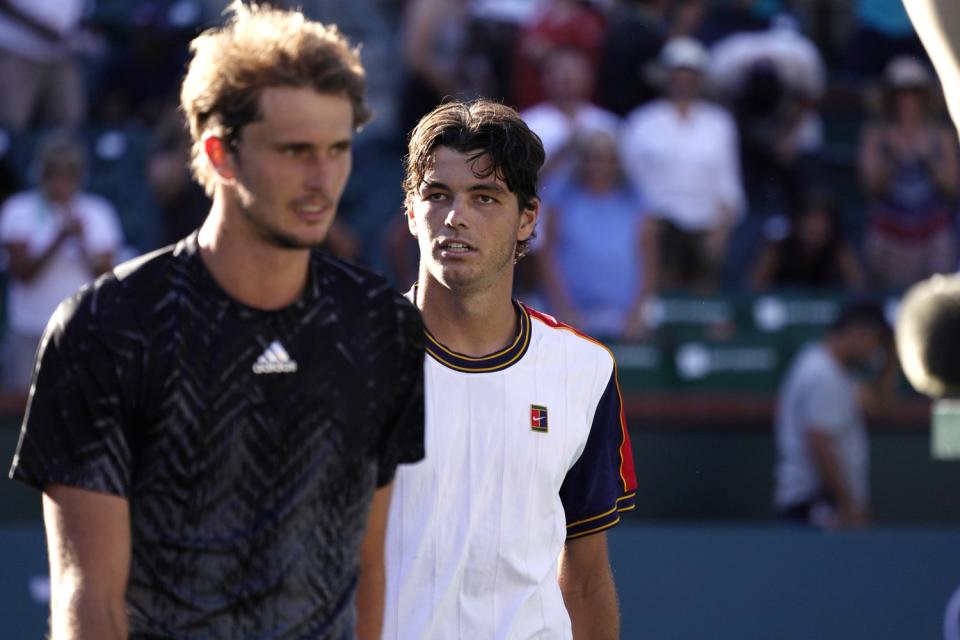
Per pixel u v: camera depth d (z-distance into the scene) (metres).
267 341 7.39
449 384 9.99
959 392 8.00
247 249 7.29
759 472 22.61
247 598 7.41
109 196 27.20
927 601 19.19
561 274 23.59
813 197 26.08
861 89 30.72
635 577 19.03
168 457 7.26
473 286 9.91
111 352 7.16
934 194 26.97
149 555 7.34
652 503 22.45
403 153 28.22
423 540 9.82
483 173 9.86
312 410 7.47
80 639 7.00
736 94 28.30
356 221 27.31
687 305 24.31
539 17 27.23
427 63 26.98
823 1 30.66
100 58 29.39
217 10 29.02
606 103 27.59
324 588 7.61
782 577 19.12
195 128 7.23
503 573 10.00
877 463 22.84
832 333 22.02
